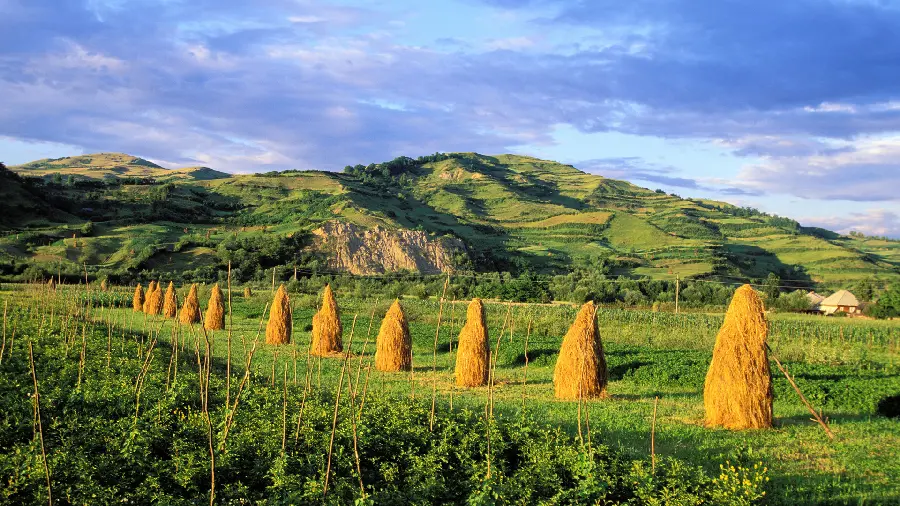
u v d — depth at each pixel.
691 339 37.06
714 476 12.80
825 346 36.06
